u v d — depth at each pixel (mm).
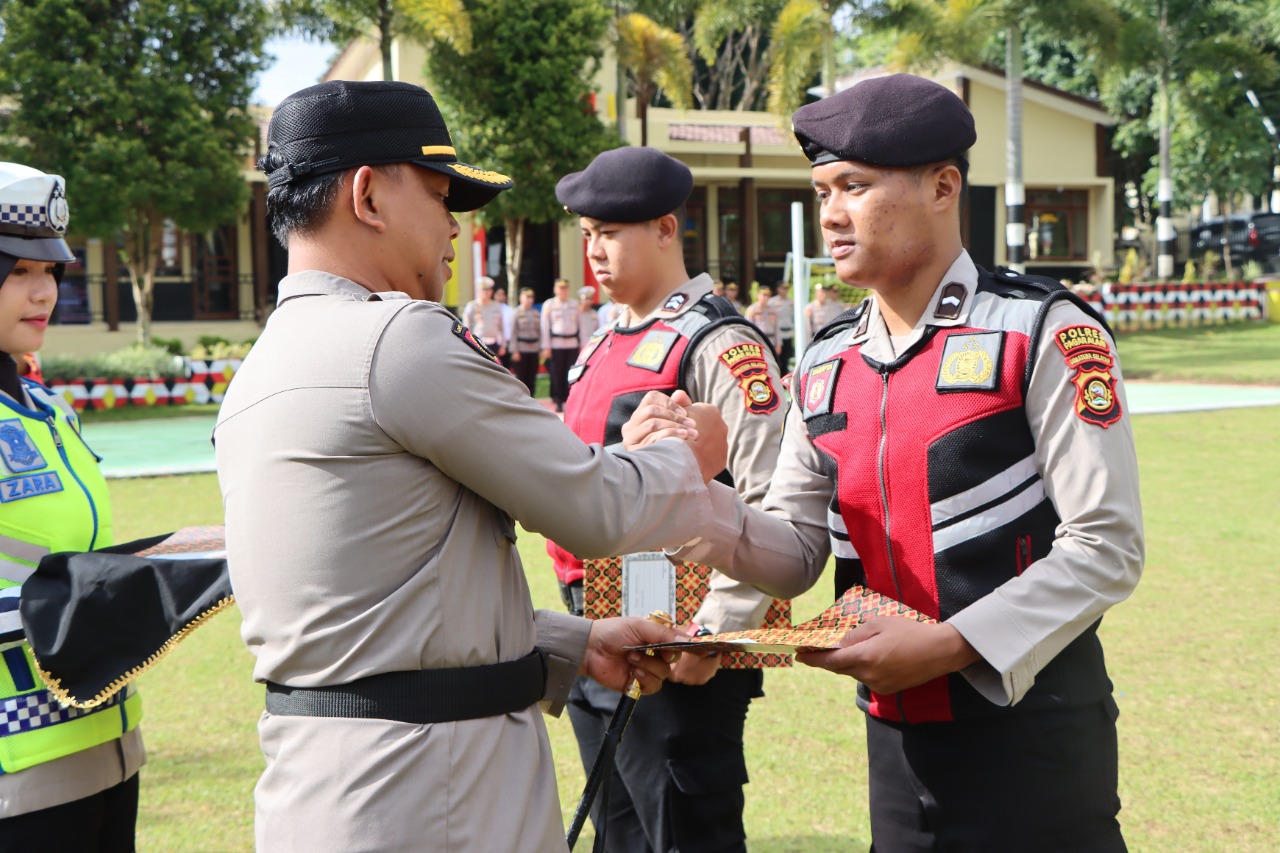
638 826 2861
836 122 1832
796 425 2150
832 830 3236
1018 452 1826
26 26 17125
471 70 19172
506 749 1624
